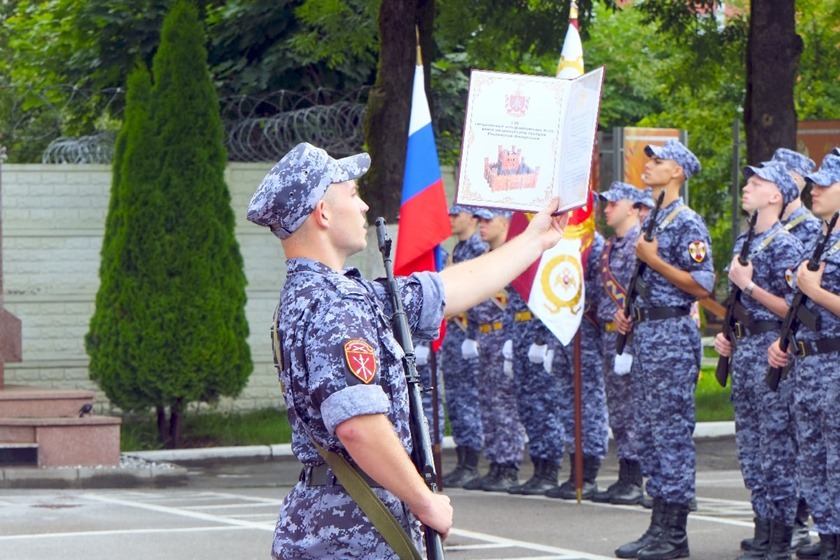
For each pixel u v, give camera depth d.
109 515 10.48
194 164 15.50
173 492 12.39
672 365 8.63
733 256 8.59
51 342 17.56
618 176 18.52
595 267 11.35
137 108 15.50
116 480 13.02
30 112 25.41
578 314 10.44
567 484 11.65
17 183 17.50
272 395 18.41
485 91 5.58
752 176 8.28
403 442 3.80
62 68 21.94
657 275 8.72
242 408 18.25
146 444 15.80
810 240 8.50
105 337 15.38
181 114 15.48
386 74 14.71
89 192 17.69
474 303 4.21
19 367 17.44
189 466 14.73
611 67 29.72
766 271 8.21
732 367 8.55
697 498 11.64
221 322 15.52
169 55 15.53
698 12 17.66
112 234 15.54
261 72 20.06
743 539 9.12
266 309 18.41
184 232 15.41
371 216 14.50
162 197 15.38
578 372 10.82
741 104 25.33
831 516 7.76
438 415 11.23
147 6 20.50
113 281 15.38
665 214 8.73
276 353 3.85
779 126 13.79
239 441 16.08
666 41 19.03
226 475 13.99
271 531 9.64
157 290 15.34
